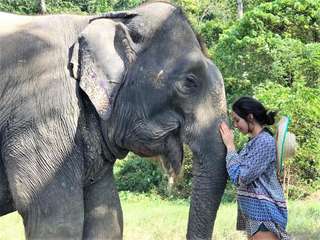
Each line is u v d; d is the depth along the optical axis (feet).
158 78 19.21
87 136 19.20
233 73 62.23
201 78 19.48
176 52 19.35
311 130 55.72
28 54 18.93
